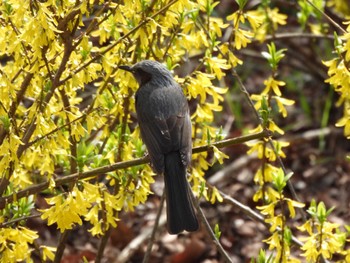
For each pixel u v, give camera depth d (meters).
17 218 10.35
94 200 9.81
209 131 10.77
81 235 17.55
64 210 9.52
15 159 9.50
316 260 10.59
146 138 10.65
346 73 9.84
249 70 22.05
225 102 21.19
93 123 10.16
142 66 10.91
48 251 10.48
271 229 10.45
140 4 10.48
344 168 19.55
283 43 19.84
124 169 10.67
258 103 11.16
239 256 17.27
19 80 11.23
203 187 11.05
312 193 18.91
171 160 10.39
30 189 10.22
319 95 21.44
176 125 10.62
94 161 10.68
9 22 9.78
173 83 10.98
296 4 16.03
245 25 18.47
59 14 9.73
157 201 18.39
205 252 17.19
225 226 17.95
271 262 10.95
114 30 10.73
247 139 9.95
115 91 11.20
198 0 10.72
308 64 19.75
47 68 9.72
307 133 20.31
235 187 18.88
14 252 10.05
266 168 11.39
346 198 18.72
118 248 17.25
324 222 10.22
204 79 10.68
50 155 10.61
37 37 9.10
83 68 10.05
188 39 10.97
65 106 10.72
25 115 11.14
